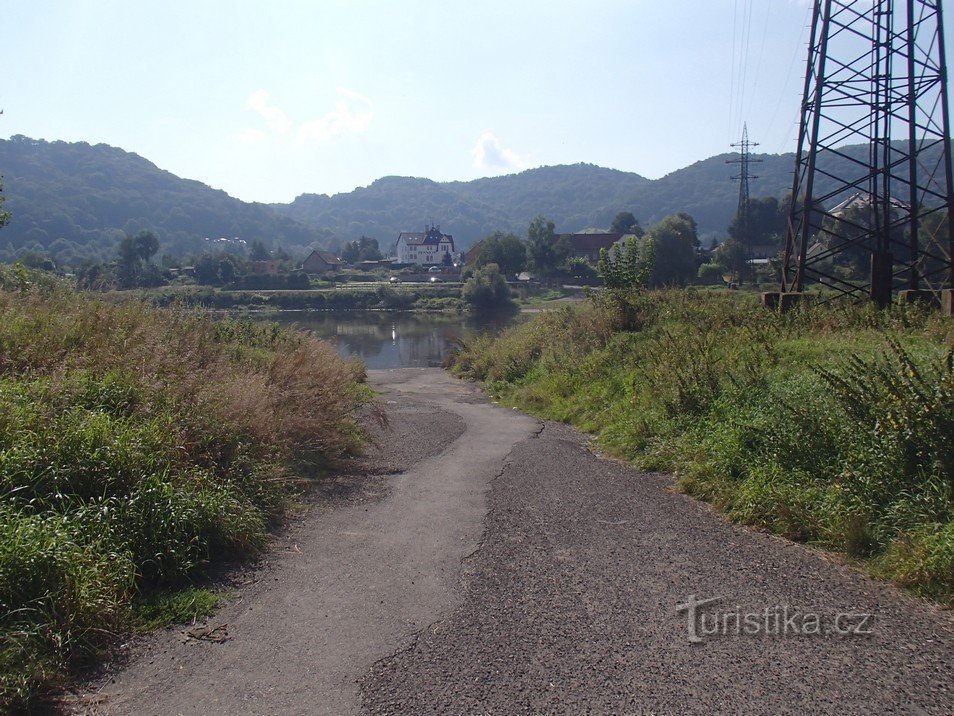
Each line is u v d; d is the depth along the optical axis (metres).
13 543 3.81
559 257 82.62
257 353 10.70
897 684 3.39
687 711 3.17
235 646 3.88
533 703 3.25
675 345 11.86
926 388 5.60
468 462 8.80
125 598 4.17
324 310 67.81
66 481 4.75
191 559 4.80
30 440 4.91
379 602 4.46
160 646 3.87
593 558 5.21
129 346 7.59
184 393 6.75
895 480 5.39
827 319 12.27
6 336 6.91
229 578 4.80
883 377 6.00
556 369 16.20
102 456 5.01
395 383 22.88
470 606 4.38
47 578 3.80
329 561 5.20
